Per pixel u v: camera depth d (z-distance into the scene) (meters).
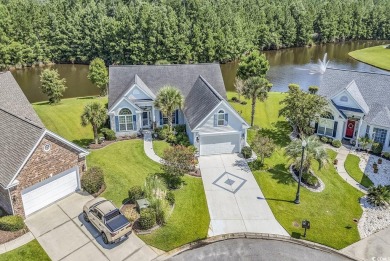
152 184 26.14
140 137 37.78
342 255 22.08
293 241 23.11
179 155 28.09
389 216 25.77
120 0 105.12
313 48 112.81
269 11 105.50
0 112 27.67
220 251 22.11
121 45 82.44
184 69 41.88
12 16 81.69
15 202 23.08
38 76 74.81
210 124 33.00
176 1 92.19
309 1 129.38
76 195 26.84
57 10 88.25
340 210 26.38
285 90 63.03
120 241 22.36
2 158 23.86
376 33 128.12
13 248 21.58
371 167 32.50
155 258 21.28
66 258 21.00
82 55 86.88
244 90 40.25
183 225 24.19
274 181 29.88
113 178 29.47
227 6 97.56
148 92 38.12
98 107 34.38
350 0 134.62
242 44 88.94
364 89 38.00
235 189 28.59
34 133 23.55
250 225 24.45
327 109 35.00
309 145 29.08
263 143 31.56
